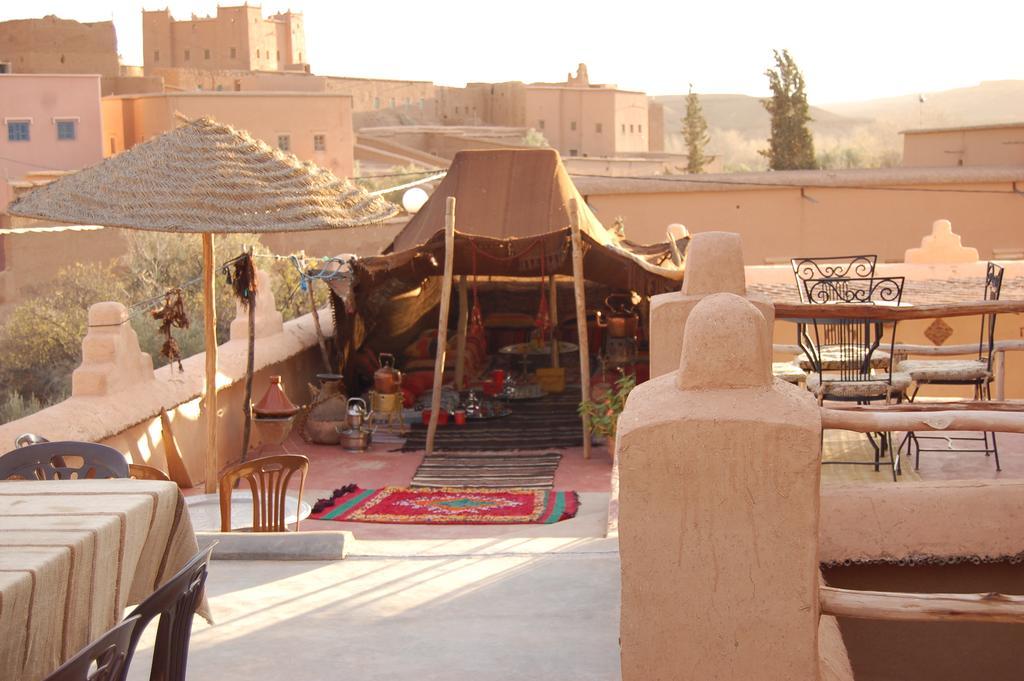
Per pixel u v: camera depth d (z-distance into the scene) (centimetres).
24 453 435
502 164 1352
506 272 1310
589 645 407
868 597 268
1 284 2761
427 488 1013
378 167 4884
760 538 263
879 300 695
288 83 5669
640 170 5522
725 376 269
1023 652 383
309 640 420
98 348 913
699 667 269
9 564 271
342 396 1251
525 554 554
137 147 788
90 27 5744
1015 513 411
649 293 1237
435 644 411
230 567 538
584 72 8225
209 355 809
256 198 762
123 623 244
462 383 1440
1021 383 1296
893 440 657
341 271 1257
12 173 4097
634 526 268
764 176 2397
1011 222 2352
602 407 1123
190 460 1029
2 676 254
